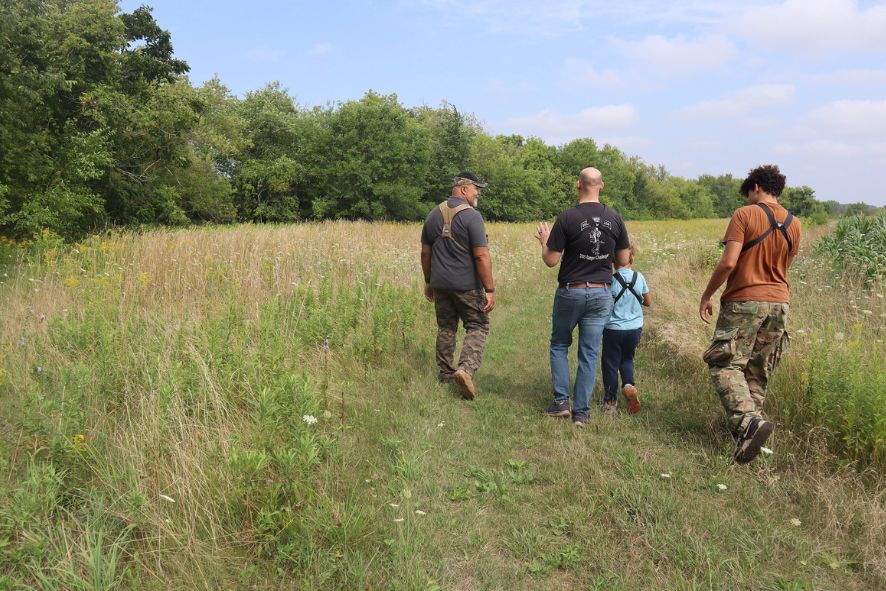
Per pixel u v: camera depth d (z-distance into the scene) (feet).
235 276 27.68
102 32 68.85
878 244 30.40
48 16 66.33
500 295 34.24
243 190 140.05
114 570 7.74
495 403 16.62
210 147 106.83
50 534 8.11
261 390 12.85
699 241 55.93
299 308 22.21
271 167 141.08
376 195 152.87
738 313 13.14
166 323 17.71
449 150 182.91
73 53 67.72
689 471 12.19
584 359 15.12
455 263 17.70
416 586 8.23
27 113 59.06
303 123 157.99
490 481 11.78
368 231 62.39
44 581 7.34
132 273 27.07
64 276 26.58
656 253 55.42
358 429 13.82
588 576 8.93
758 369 13.61
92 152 61.98
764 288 13.03
